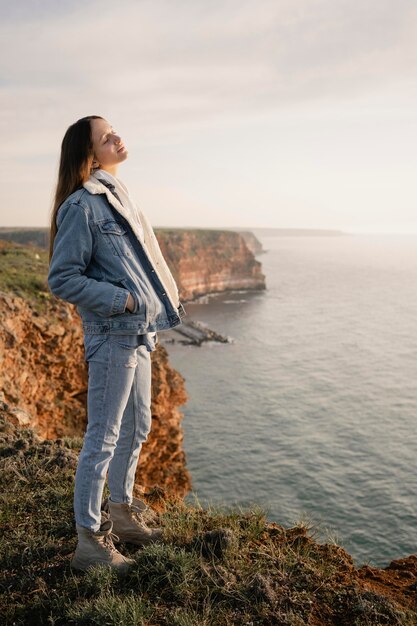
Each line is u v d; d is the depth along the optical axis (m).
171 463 17.89
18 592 2.87
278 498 28.27
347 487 29.34
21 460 4.58
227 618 2.59
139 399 3.16
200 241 130.88
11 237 141.50
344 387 50.16
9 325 13.59
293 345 71.19
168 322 3.08
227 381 53.03
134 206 3.07
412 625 2.58
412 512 26.38
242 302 115.38
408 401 45.22
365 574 3.24
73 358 15.88
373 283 158.62
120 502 3.26
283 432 38.28
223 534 3.17
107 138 3.00
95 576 2.84
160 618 2.60
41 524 3.54
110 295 2.72
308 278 173.12
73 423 15.16
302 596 2.76
